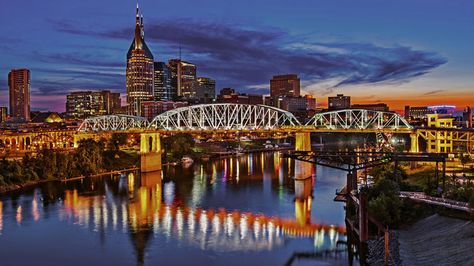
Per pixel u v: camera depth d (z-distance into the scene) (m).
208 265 85.69
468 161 163.75
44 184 189.38
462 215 88.44
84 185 187.50
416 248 81.88
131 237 105.50
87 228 114.00
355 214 102.69
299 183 186.12
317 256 88.69
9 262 89.88
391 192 99.81
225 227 113.38
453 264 70.69
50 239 104.56
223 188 176.88
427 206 97.56
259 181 195.62
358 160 197.50
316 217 122.69
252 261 87.19
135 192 169.50
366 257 83.19
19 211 134.25
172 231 110.38
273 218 122.50
